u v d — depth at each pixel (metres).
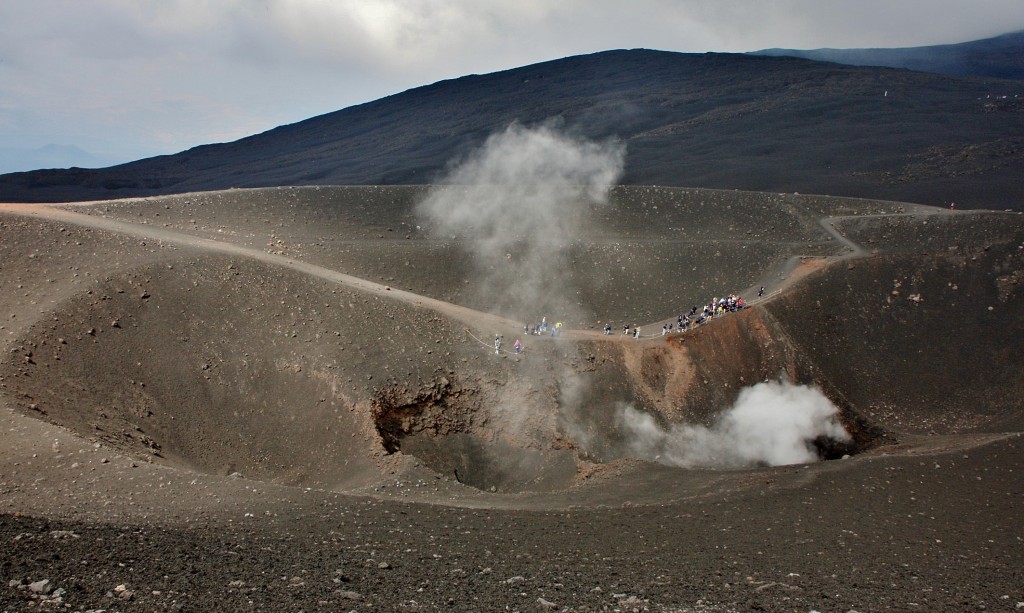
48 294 42.72
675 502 29.88
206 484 26.56
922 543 23.39
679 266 68.44
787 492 30.19
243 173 185.88
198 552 16.16
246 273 49.00
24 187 170.38
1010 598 16.31
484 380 45.03
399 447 40.75
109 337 41.12
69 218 55.91
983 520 26.20
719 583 16.91
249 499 25.20
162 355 41.41
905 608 15.12
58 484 25.16
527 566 18.17
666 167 146.88
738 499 29.55
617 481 35.94
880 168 132.62
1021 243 60.59
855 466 32.81
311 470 37.50
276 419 40.12
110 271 45.62
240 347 43.44
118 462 27.67
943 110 171.88
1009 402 48.78
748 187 126.75
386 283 62.19
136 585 12.67
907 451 37.12
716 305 57.72
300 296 48.16
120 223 58.72
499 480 41.34
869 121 168.50
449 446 42.41
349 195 78.12
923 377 51.94
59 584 12.19
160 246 51.00
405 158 174.38
